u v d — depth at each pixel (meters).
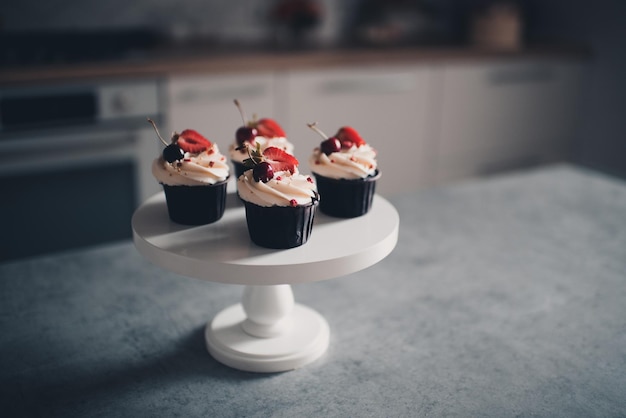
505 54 2.19
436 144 2.19
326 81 1.91
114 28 2.06
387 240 0.73
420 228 0.98
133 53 1.79
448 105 2.16
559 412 0.64
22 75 1.50
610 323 0.77
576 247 0.93
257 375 0.69
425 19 2.51
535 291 0.83
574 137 2.48
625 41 2.20
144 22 2.10
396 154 2.12
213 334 0.73
